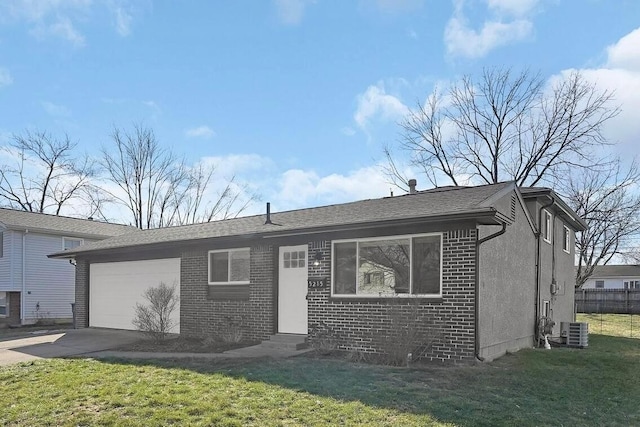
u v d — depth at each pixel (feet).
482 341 30.91
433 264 31.99
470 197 35.22
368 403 20.66
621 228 94.68
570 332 45.70
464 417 19.24
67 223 82.58
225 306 43.39
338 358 32.07
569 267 61.16
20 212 82.12
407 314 32.09
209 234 44.65
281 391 22.45
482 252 31.65
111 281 55.83
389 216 32.42
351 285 35.68
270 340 38.86
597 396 23.98
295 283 39.81
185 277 46.88
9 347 41.04
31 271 73.46
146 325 44.24
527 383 25.36
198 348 38.09
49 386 24.62
